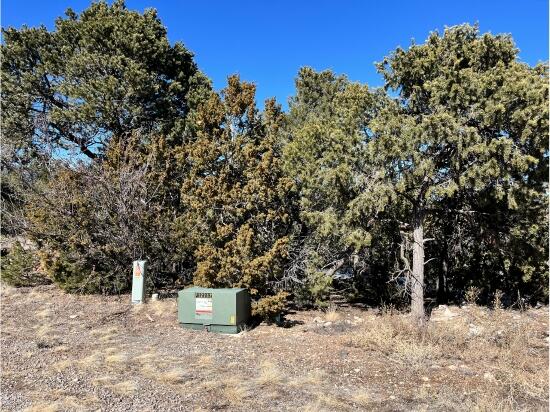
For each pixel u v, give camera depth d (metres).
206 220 11.57
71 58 19.02
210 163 11.99
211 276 10.84
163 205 14.78
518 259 13.55
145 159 15.09
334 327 10.59
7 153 16.03
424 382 6.72
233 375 6.92
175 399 5.85
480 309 12.87
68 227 13.90
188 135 17.61
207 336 9.55
